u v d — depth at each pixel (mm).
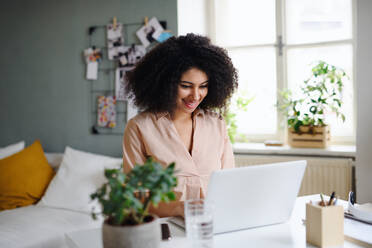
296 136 2898
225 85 1636
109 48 3049
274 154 2922
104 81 3115
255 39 3230
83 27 3158
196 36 1587
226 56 1637
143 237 823
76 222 2410
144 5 2949
